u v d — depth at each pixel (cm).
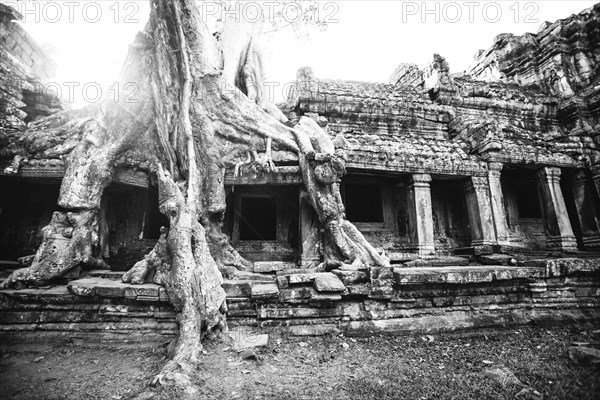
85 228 754
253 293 623
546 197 1098
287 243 1012
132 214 1006
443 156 1023
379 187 1143
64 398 401
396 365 502
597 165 1115
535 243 1219
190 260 585
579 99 1293
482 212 1007
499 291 745
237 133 849
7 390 421
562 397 394
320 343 591
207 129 830
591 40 1462
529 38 1560
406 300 688
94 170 785
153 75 859
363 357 536
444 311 704
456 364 507
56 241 712
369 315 662
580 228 1145
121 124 846
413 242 996
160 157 877
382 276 675
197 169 816
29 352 555
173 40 825
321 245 830
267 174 844
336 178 796
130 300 602
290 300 643
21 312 605
